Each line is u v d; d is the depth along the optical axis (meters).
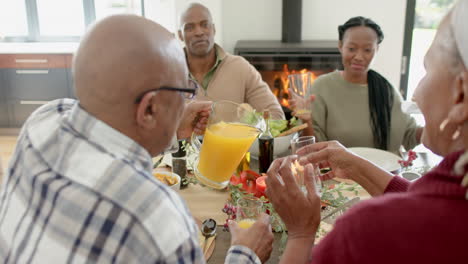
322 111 2.01
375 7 3.99
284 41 4.04
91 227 0.59
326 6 4.05
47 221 0.62
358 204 0.58
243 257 0.86
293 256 0.86
